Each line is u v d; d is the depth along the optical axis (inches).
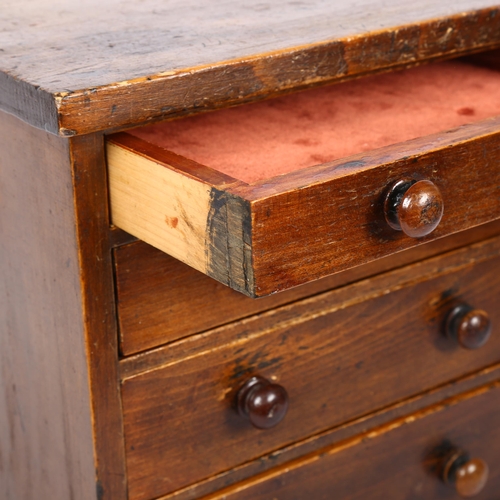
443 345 33.7
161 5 32.1
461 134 26.5
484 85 32.8
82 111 25.5
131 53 27.7
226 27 29.6
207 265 25.1
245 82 27.3
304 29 29.2
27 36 29.2
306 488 32.3
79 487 29.8
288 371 30.9
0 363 31.7
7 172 28.6
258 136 29.4
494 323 34.8
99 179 26.9
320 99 31.9
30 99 25.9
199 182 24.7
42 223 28.0
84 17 30.9
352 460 32.9
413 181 25.4
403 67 29.8
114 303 27.9
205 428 30.1
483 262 33.6
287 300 30.3
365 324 31.8
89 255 27.3
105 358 28.1
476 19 30.5
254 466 31.2
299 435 31.8
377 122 30.2
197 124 30.1
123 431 28.9
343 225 25.0
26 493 32.4
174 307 28.7
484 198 27.0
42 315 29.1
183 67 26.6
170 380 29.1
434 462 34.9
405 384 33.4
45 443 30.7
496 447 36.5
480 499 36.6
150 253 28.0
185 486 30.3
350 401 32.4
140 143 26.4
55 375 29.4
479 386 35.3
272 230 24.1
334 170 25.0
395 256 31.8
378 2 31.8
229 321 29.6
